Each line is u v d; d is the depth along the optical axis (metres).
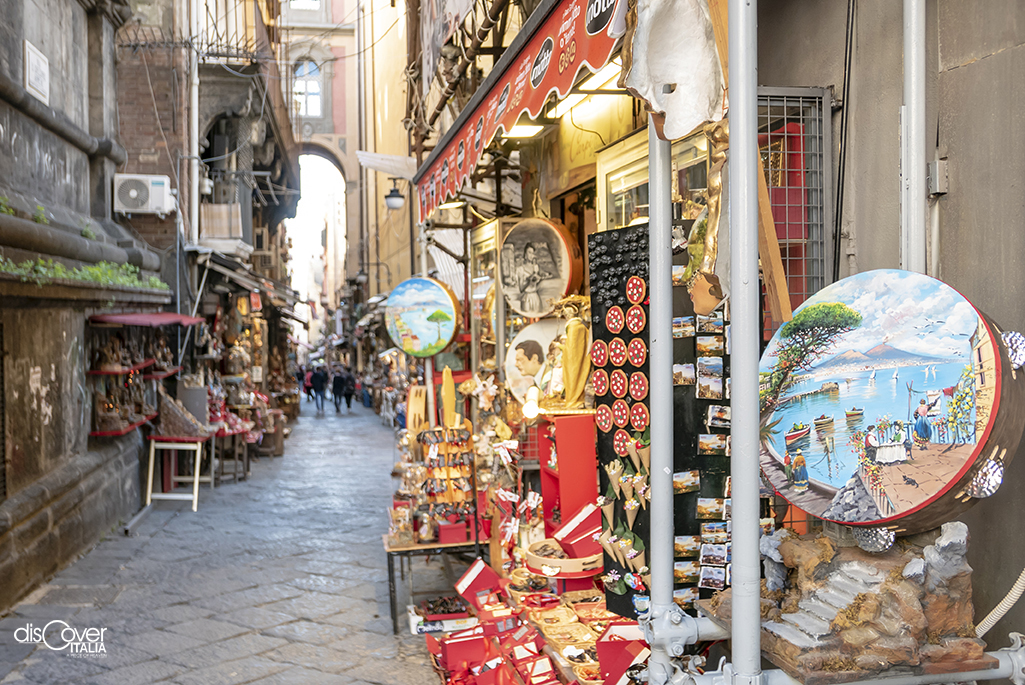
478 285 6.74
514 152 7.70
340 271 73.50
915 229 2.23
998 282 2.04
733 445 1.68
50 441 6.67
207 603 5.62
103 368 7.93
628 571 2.97
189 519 8.67
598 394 3.20
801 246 2.79
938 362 1.70
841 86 2.73
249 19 18.97
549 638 3.21
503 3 4.82
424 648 4.66
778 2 3.12
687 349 2.76
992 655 1.70
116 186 11.02
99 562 6.75
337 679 4.23
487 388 5.33
